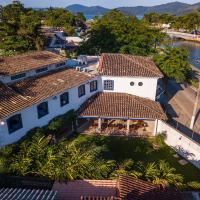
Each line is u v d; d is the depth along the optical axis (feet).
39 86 88.53
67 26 355.97
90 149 80.69
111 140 99.55
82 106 103.91
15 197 47.85
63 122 93.45
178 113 131.03
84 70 113.60
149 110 101.45
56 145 78.69
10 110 70.79
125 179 62.18
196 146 85.71
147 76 107.04
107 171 69.10
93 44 207.51
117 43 206.18
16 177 63.31
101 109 101.14
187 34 444.96
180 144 92.73
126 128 107.76
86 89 106.32
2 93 77.30
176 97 152.97
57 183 63.16
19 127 76.84
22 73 90.43
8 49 170.40
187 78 177.06
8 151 69.36
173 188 65.62
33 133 80.69
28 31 174.19
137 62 116.37
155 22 542.98
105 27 216.13
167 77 143.74
